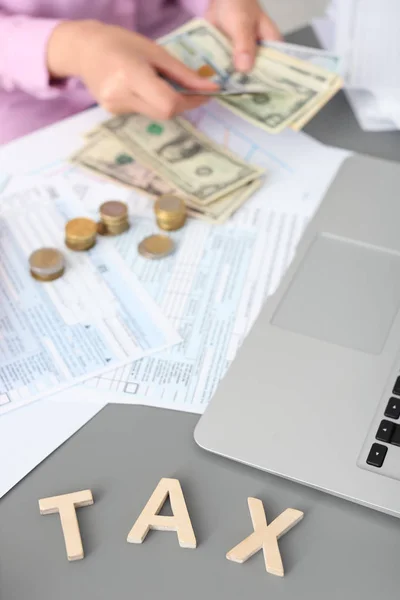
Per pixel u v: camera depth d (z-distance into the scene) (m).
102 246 0.77
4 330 0.69
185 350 0.67
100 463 0.58
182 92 0.91
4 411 0.62
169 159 0.89
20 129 1.08
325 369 0.63
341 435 0.58
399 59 0.91
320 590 0.51
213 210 0.82
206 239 0.79
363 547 0.54
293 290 0.70
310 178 0.87
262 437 0.58
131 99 0.91
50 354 0.67
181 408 0.62
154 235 0.78
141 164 0.88
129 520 0.55
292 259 0.74
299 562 0.53
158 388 0.64
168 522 0.54
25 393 0.63
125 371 0.65
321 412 0.60
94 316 0.70
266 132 0.93
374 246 0.74
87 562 0.53
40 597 0.51
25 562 0.53
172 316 0.70
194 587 0.51
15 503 0.56
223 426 0.59
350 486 0.56
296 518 0.54
